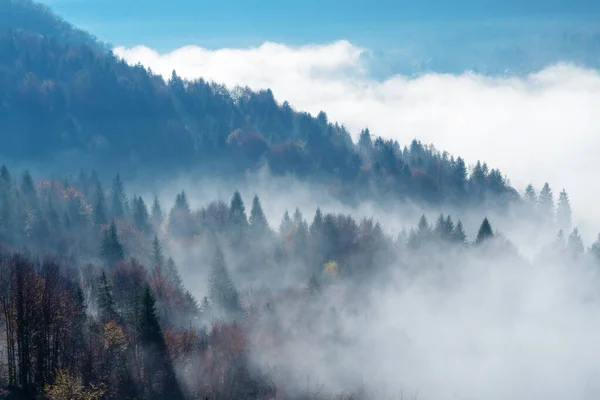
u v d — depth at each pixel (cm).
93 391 5672
